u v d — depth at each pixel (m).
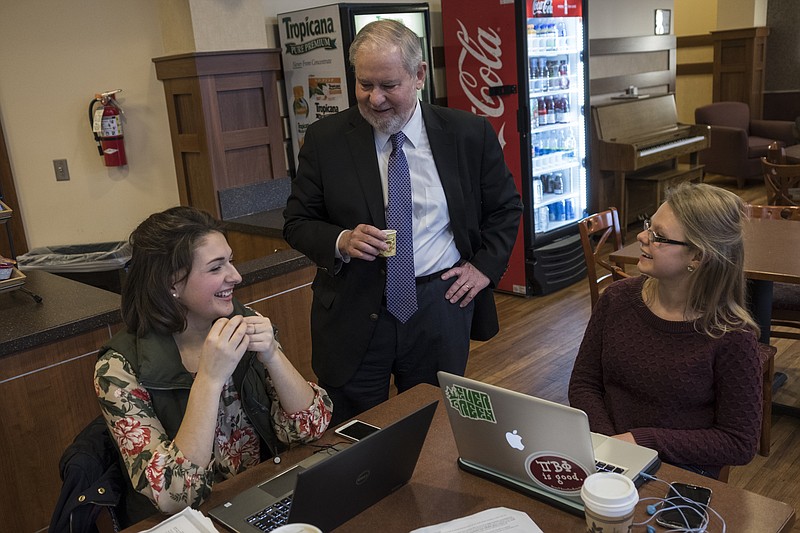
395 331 2.20
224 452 1.69
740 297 1.76
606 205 6.46
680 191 1.77
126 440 1.49
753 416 1.70
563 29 5.32
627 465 1.45
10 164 4.00
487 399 1.37
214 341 1.51
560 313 4.75
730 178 8.70
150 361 1.57
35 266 3.74
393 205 2.16
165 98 4.01
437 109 2.26
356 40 2.05
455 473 1.51
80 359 2.48
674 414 1.79
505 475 1.46
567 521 1.32
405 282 2.17
